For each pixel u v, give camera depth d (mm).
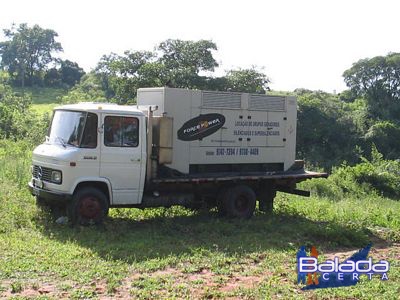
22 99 48531
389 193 27438
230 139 12086
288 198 15859
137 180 10562
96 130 10141
